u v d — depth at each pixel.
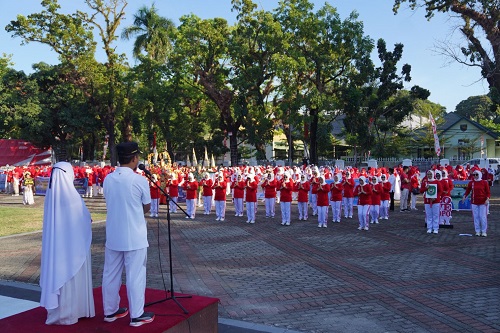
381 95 39.00
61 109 47.62
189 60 38.34
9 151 49.56
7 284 8.80
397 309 7.27
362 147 41.06
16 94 46.09
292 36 36.94
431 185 14.62
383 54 39.09
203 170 25.95
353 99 36.88
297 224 17.22
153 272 9.92
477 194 13.90
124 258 5.10
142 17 44.94
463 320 6.73
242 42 37.44
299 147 57.88
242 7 37.25
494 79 20.89
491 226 15.89
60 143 50.75
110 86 44.78
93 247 12.93
